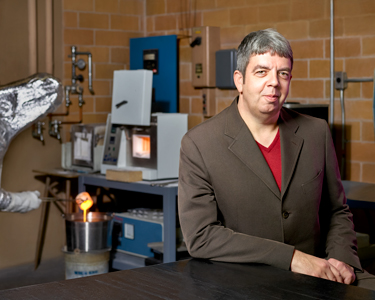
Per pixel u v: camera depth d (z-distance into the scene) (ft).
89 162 12.65
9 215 13.58
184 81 15.06
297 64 12.84
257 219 5.34
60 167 14.26
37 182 13.94
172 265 4.34
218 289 3.67
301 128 5.65
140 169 11.46
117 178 11.34
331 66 12.17
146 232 11.60
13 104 8.96
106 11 14.96
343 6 11.98
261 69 5.09
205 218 5.08
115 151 12.02
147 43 15.17
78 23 14.39
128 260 11.54
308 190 5.43
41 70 13.79
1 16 13.02
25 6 13.37
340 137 12.18
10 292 3.63
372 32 11.60
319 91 12.50
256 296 3.52
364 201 8.45
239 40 13.94
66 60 14.21
